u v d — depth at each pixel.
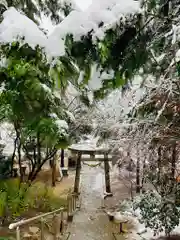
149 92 3.73
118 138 5.12
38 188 6.34
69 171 12.00
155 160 5.21
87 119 6.23
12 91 1.77
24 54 1.49
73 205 7.78
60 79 1.52
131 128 4.59
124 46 1.51
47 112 2.38
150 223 5.55
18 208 4.91
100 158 9.55
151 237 5.85
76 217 7.22
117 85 1.67
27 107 1.85
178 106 3.71
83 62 1.50
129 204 7.05
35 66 1.53
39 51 1.46
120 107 5.18
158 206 5.40
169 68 2.60
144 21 1.55
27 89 1.74
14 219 4.86
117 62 1.56
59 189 9.10
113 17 1.43
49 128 2.52
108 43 1.47
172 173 5.36
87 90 2.28
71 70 1.50
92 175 11.44
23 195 5.20
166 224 5.34
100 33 1.44
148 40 1.71
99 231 6.43
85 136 8.23
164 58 2.53
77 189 9.01
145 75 2.33
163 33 2.03
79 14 1.45
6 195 4.72
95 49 1.46
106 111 5.54
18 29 1.46
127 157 5.77
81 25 1.44
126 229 6.42
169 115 3.85
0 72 1.66
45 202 6.02
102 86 1.72
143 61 1.66
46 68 1.50
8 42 1.47
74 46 1.45
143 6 1.51
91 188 9.91
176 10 1.87
